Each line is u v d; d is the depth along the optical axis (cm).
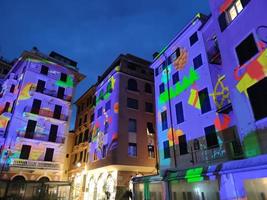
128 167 2411
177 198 1603
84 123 3597
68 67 3447
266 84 1084
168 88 2250
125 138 2498
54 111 3083
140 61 3212
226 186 1203
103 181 2614
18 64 3312
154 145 2703
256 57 1163
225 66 1375
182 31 2203
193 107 1850
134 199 2083
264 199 1003
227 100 1535
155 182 1880
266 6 1150
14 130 2636
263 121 1062
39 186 2372
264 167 966
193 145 1739
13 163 2475
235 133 1425
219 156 1491
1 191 2164
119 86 2784
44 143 2817
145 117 2811
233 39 1346
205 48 1880
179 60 2205
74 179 3244
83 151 3288
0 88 3534
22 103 2817
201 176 1384
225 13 1465
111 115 2712
